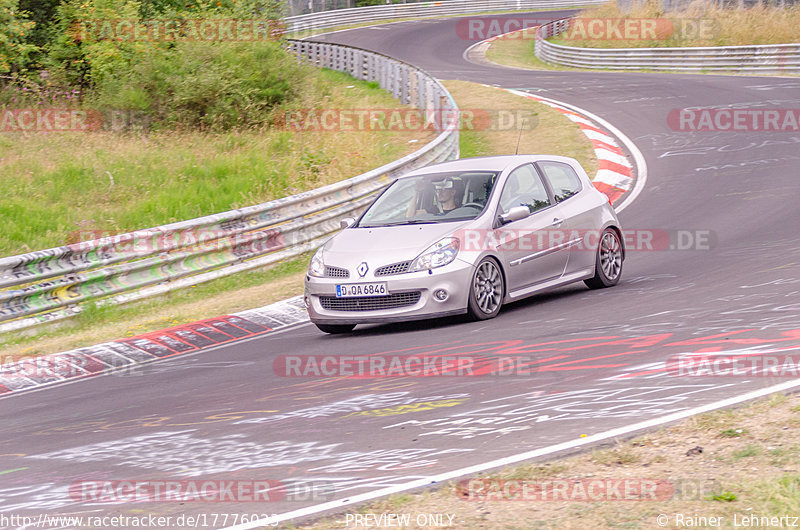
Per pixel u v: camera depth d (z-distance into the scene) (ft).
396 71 324.19
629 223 168.14
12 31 291.38
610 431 57.21
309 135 259.19
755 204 169.27
